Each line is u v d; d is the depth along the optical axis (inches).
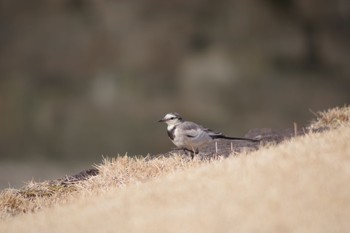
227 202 294.5
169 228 276.4
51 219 322.7
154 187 346.3
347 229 255.0
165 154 506.6
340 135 373.7
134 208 312.5
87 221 306.0
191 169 379.9
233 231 263.7
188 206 299.6
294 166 324.5
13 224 328.2
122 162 446.9
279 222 265.6
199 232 267.7
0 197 411.5
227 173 339.0
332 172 308.7
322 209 273.3
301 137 398.9
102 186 418.3
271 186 303.6
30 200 416.5
